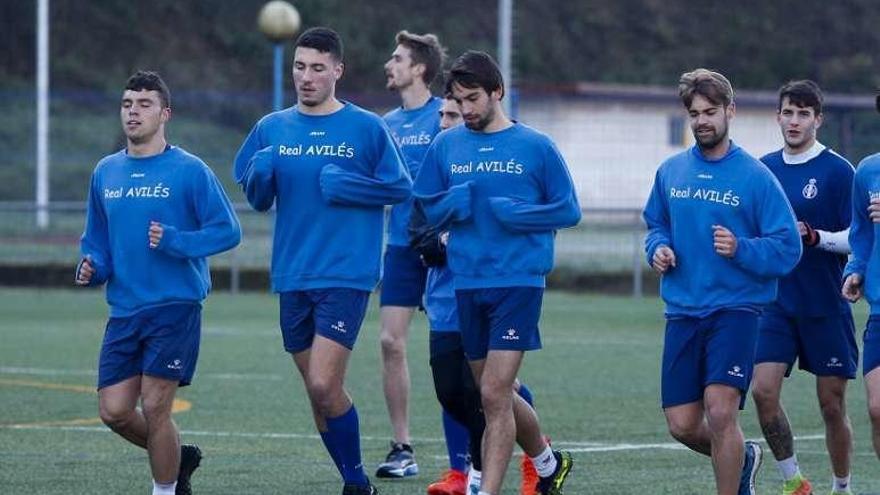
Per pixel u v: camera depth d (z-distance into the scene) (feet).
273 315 230.27
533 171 81.05
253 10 495.41
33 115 403.13
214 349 182.39
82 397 138.51
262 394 140.46
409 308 99.14
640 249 271.08
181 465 83.97
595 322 220.84
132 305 80.12
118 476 95.71
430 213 81.76
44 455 104.42
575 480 95.09
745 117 411.13
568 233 285.43
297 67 87.56
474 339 82.28
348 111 87.86
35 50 464.65
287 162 87.20
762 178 77.05
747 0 564.71
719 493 76.74
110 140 398.21
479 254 80.94
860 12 563.48
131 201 80.48
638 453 106.52
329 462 102.37
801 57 543.80
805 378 156.15
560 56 519.60
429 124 102.99
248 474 97.30
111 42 474.08
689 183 77.77
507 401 80.64
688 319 77.51
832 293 87.71
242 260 281.74
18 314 233.55
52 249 295.89
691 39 544.62
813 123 88.94
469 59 81.30
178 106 398.83
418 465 102.42
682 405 78.13
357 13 502.38
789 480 88.38
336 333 86.22
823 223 88.79
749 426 121.39
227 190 369.09
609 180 398.42
